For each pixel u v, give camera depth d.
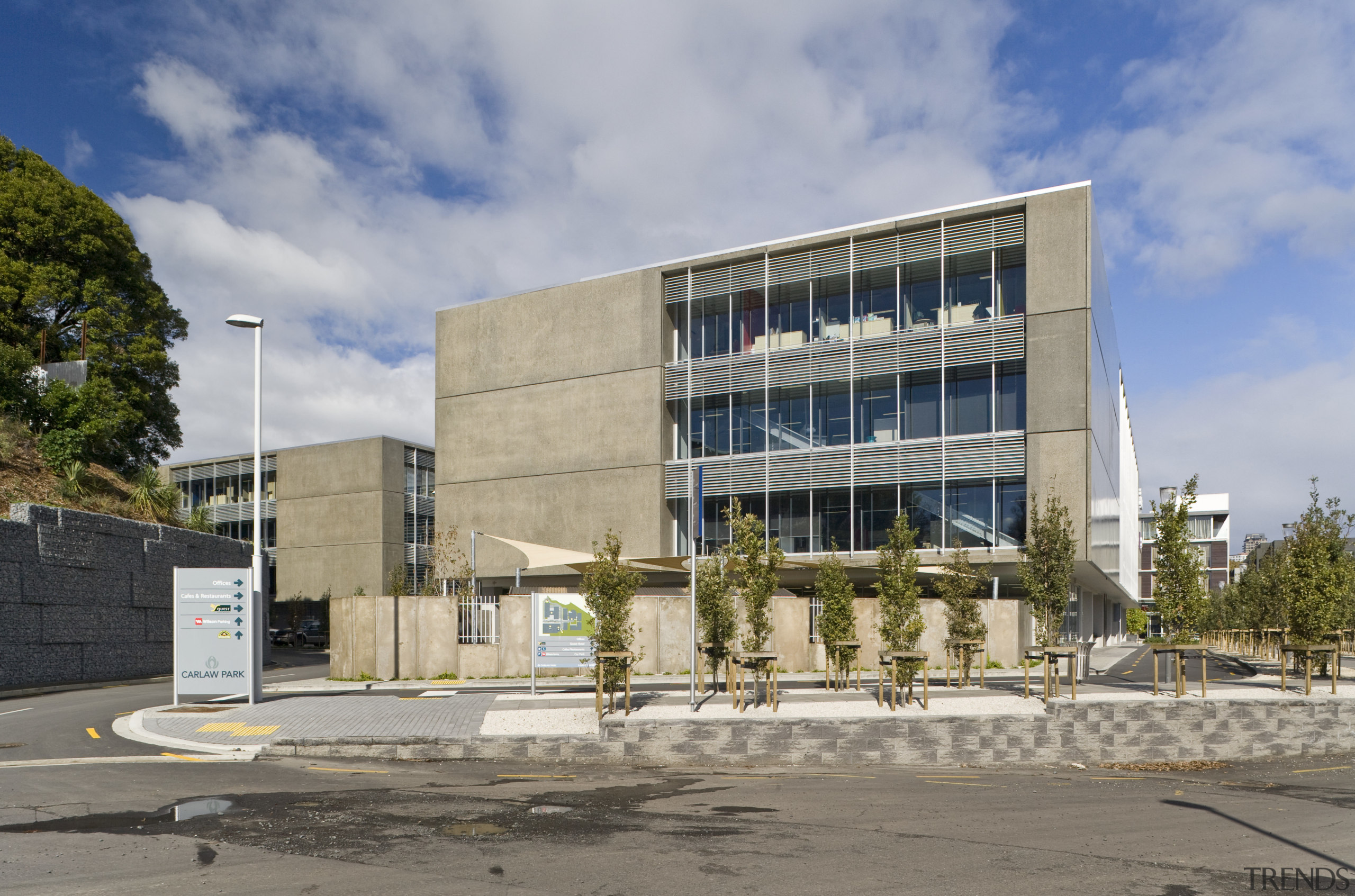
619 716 13.60
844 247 36.81
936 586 21.27
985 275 34.38
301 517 62.50
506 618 25.39
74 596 24.05
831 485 35.97
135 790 10.20
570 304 42.00
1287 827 8.86
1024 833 8.43
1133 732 14.20
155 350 38.25
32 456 29.33
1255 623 31.98
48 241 35.53
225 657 17.66
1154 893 6.53
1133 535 77.12
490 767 12.27
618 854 7.46
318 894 6.35
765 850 7.65
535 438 42.25
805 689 20.06
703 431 39.22
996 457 33.19
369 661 24.62
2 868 6.96
